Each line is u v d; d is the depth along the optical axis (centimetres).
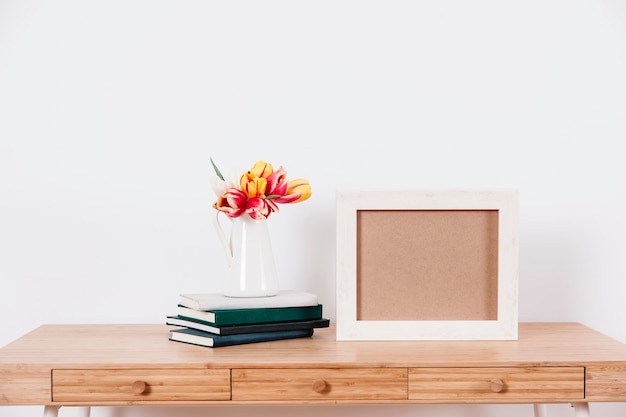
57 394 135
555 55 188
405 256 158
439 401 137
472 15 188
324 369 137
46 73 184
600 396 137
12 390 134
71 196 185
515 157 188
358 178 187
